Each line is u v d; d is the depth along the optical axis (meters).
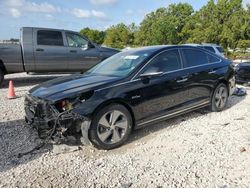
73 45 10.76
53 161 4.26
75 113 4.36
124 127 4.81
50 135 4.53
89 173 3.92
